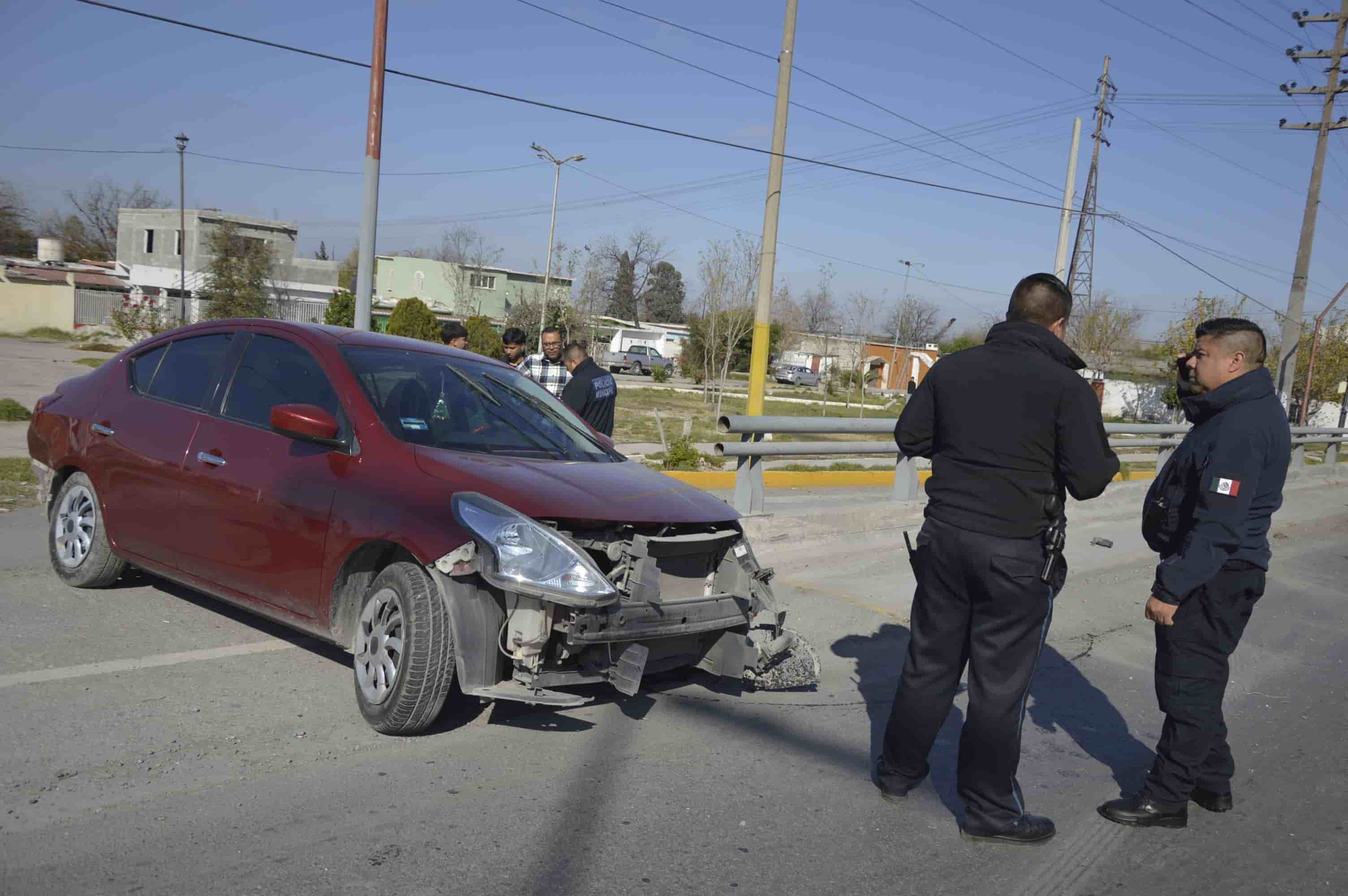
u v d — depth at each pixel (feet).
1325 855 12.17
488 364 18.28
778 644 15.65
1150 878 11.26
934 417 11.64
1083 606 25.94
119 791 10.96
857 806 12.53
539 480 13.85
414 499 13.28
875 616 22.52
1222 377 11.94
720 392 110.83
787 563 26.86
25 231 242.78
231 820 10.55
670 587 14.29
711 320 112.57
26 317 157.07
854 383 185.47
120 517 17.35
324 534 13.91
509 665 13.47
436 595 12.73
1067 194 94.43
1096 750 15.72
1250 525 12.01
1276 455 11.76
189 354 17.81
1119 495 41.91
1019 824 11.71
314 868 9.73
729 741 14.42
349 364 15.65
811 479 52.37
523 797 11.81
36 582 18.72
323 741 12.81
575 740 13.85
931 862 11.17
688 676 17.22
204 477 15.79
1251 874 11.53
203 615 17.66
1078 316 184.55
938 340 244.01
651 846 10.88
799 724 15.42
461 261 215.92
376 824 10.76
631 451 61.16
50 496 19.08
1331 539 41.06
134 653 15.42
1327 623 26.14
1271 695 19.40
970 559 11.10
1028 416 10.84
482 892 9.58
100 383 18.83
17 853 9.52
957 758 13.29
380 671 13.03
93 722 12.71
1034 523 10.97
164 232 178.19
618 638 12.84
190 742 12.38
